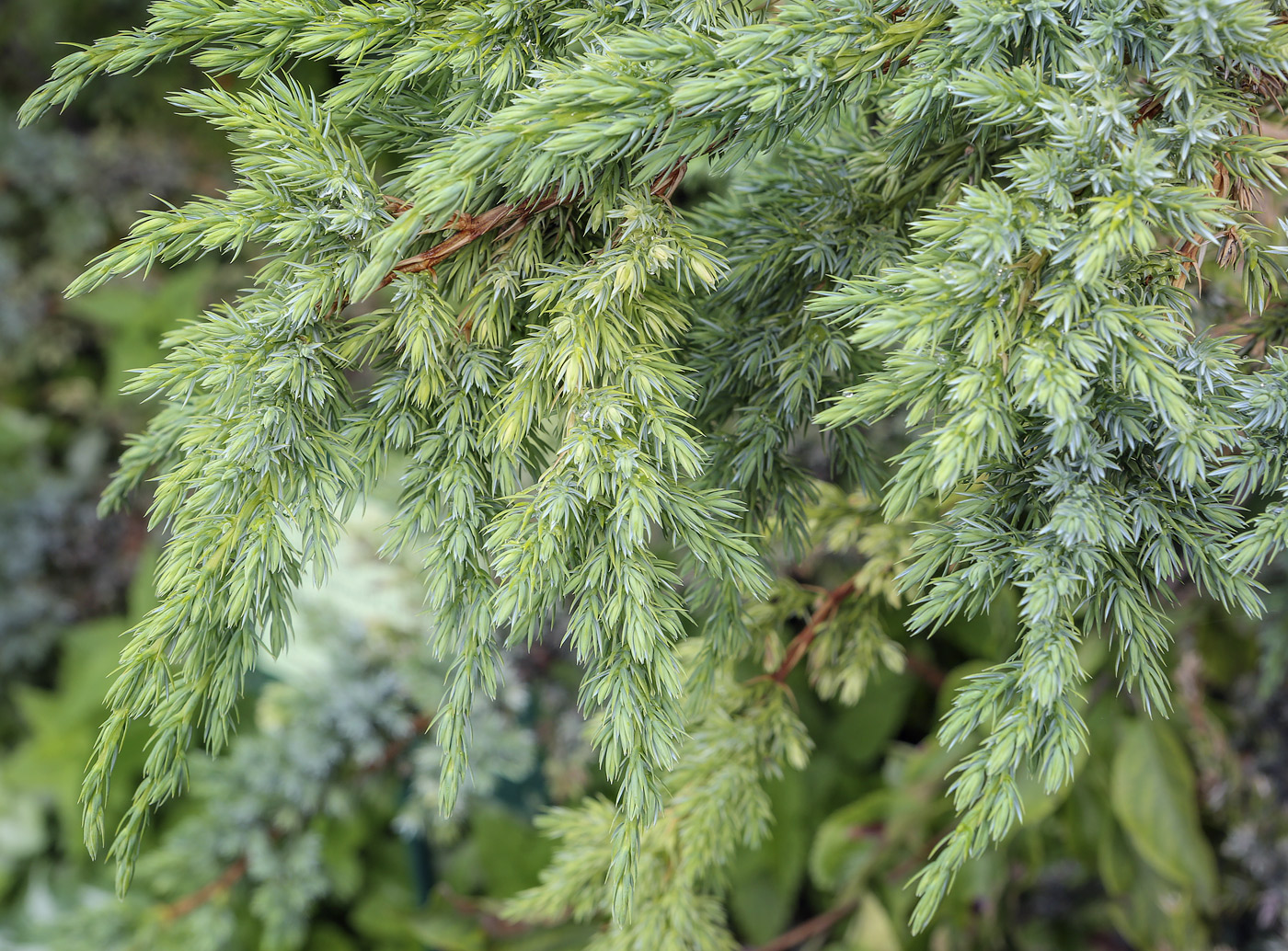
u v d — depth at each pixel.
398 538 0.49
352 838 1.06
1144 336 0.46
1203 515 0.48
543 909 0.60
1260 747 0.90
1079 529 0.46
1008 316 0.46
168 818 1.22
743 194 0.56
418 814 0.93
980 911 0.92
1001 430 0.46
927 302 0.46
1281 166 0.48
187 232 0.48
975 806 0.47
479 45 0.49
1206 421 0.47
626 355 0.49
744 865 0.96
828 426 0.47
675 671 0.48
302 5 0.49
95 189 1.56
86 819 0.47
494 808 0.99
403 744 0.97
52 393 1.62
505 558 0.47
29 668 1.55
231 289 1.58
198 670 0.48
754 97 0.46
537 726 0.96
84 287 0.47
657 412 0.48
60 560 1.53
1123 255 0.47
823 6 0.48
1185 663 0.87
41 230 1.62
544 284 0.49
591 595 0.48
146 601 1.40
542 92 0.46
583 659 0.48
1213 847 0.95
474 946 0.83
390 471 0.94
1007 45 0.48
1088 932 0.99
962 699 0.47
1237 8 0.45
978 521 0.48
